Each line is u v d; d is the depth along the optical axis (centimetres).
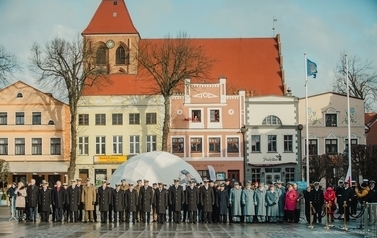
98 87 8575
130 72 9262
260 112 8444
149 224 4184
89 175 8356
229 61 9512
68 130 8412
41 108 8412
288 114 8475
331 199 4025
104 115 8438
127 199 4328
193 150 8394
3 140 8388
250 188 4272
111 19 9531
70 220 4416
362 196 4038
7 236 3300
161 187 4338
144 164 5419
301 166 8412
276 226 3944
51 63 8144
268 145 8419
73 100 8088
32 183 4525
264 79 9331
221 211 4247
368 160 7688
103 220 4388
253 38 9788
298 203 4222
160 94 8438
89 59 8281
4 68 7825
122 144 8412
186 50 8538
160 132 8400
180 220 4338
